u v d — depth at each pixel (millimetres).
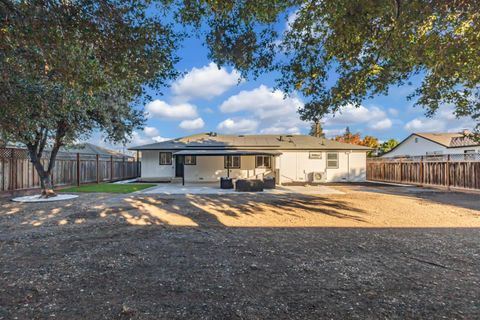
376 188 16422
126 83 4637
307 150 21266
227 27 4543
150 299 3088
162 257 4523
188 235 5953
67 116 9070
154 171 20953
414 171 18422
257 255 4629
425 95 6137
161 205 9828
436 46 4102
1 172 11398
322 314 2766
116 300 3062
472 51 3898
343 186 17938
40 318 2691
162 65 4324
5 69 3883
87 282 3541
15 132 5398
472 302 3018
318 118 6188
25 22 3170
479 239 5625
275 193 13625
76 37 3555
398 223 7176
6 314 2762
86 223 7066
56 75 4121
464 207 9539
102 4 3484
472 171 13953
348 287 3400
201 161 20359
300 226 6848
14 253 4719
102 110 10422
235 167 20422
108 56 3848
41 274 3805
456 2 3254
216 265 4160
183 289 3340
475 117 6086
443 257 4520
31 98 4805
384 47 4457
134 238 5699
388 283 3521
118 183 19297
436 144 26453
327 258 4477
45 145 11641
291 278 3674
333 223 7176
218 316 2730
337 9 3717
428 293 3242
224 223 7156
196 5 3895
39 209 8945
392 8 3514
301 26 4734
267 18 4367
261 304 2973
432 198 11859
